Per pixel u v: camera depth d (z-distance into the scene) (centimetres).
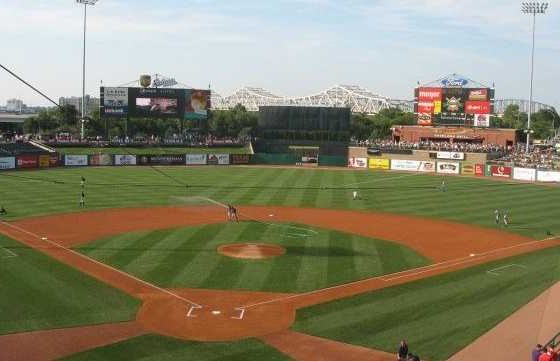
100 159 10631
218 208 6372
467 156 11144
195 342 2723
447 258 4388
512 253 4606
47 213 5769
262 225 5431
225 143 12794
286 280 3691
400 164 11619
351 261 4209
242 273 3816
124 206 6344
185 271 3822
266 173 10225
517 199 7562
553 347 2492
